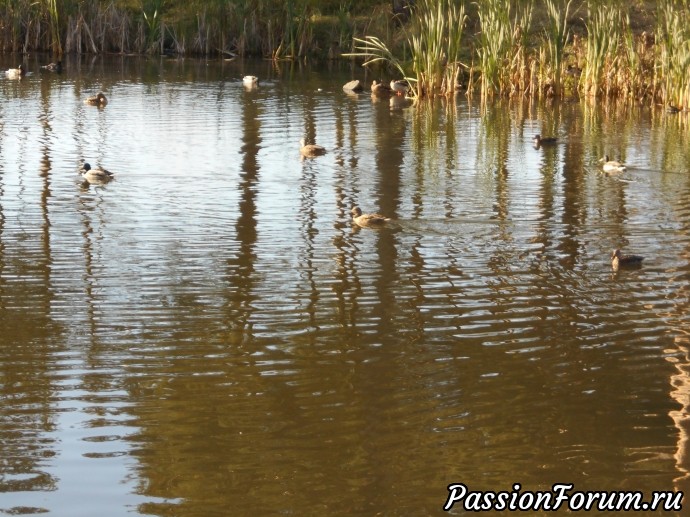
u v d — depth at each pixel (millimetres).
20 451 10078
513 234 18422
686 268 16391
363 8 51656
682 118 33000
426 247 17484
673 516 9148
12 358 12312
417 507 9258
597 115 33625
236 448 10242
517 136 29250
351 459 10023
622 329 13562
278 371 12086
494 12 37719
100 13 50531
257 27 50594
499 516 9094
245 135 28656
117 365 12188
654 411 11086
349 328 13508
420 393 11516
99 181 22281
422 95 38250
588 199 21250
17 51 50094
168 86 39312
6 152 25359
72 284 15148
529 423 10812
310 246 17391
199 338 13086
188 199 20719
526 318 13977
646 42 37312
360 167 24391
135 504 9188
